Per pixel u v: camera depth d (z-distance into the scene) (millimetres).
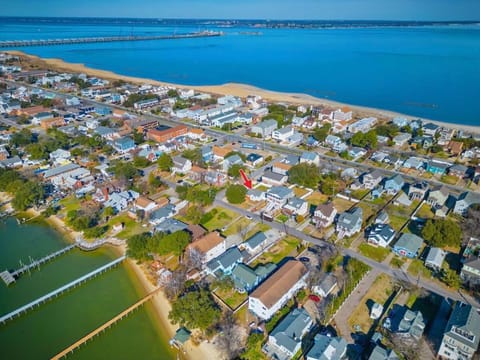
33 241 77750
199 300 55562
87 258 72250
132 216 83750
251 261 68938
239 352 50656
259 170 108188
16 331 56062
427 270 66250
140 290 63656
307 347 50812
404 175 105375
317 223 79750
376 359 46781
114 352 52125
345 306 58188
